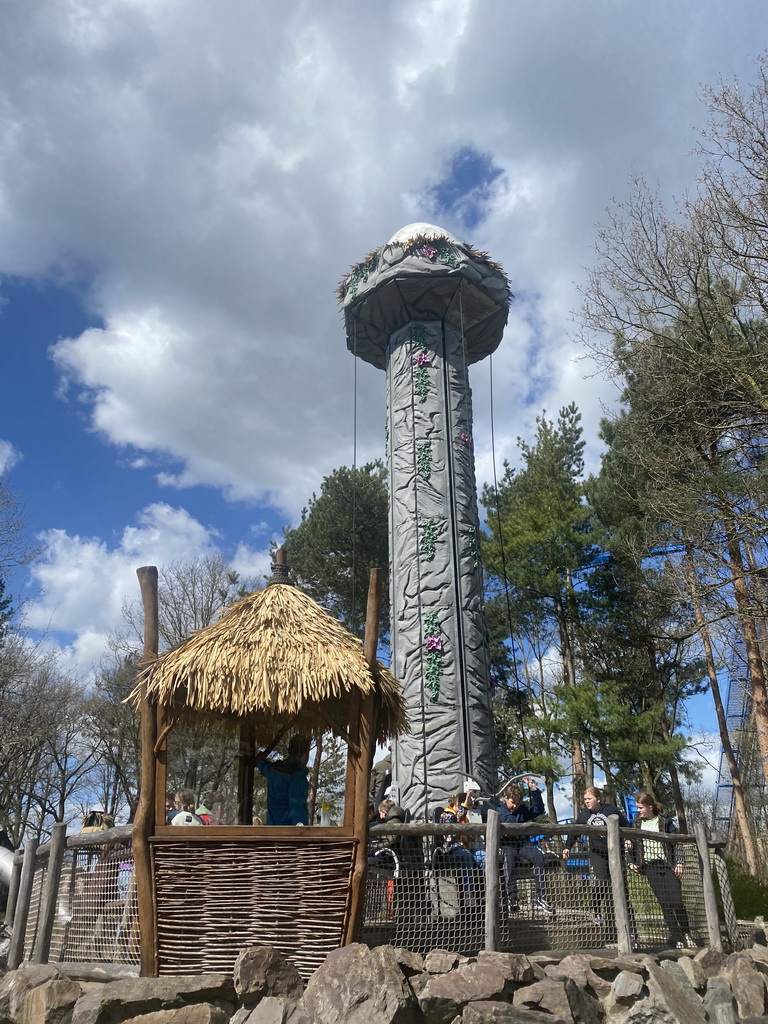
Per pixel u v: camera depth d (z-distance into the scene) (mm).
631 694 27922
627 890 8125
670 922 8250
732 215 18172
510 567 28469
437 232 15922
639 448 20516
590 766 27062
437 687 13633
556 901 7578
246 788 7113
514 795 9531
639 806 9711
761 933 9859
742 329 18797
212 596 36312
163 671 6418
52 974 6250
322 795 28812
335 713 6711
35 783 38438
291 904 6117
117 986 5758
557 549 27797
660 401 19922
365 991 5684
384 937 6770
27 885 7980
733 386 18266
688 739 25375
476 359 18047
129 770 35031
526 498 30359
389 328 16672
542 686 30359
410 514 14859
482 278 15898
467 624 14195
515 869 7516
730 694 27953
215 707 6414
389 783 13539
